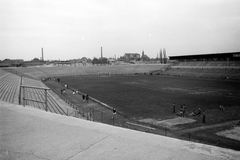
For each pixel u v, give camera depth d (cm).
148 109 3122
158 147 329
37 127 470
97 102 3706
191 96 4281
